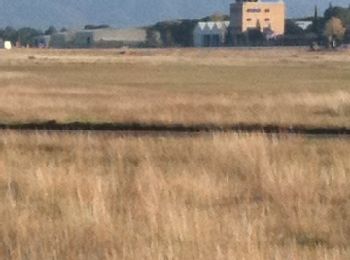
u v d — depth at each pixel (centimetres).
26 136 2933
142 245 1242
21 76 8788
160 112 4100
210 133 3247
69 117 3966
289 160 2223
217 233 1309
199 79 8919
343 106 4369
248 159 2127
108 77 9238
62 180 1777
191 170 2016
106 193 1653
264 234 1333
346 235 1356
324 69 12181
